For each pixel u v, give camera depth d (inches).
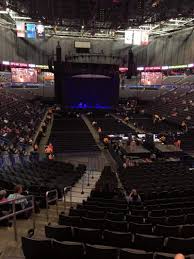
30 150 1007.6
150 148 1171.3
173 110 1779.0
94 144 1275.8
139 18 1852.9
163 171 741.9
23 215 351.9
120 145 1147.3
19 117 1434.5
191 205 414.9
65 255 225.5
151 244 250.8
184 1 1519.4
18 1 1609.3
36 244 229.0
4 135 1030.4
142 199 488.7
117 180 697.6
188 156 1066.7
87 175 791.1
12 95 1883.6
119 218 333.1
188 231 281.9
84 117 1918.1
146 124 1669.5
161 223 323.0
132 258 211.5
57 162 877.2
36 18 1753.2
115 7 1603.1
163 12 1695.4
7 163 741.3
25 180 552.7
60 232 270.2
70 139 1330.0
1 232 307.7
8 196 372.8
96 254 218.5
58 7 1635.1
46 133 1421.0
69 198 535.8
